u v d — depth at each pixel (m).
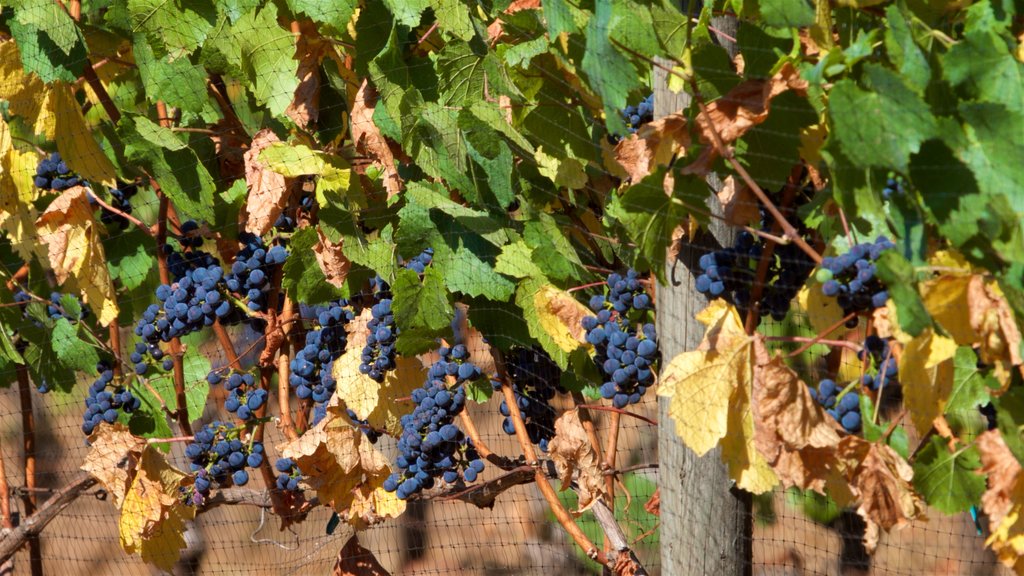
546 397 2.49
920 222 2.09
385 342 2.40
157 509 2.45
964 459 2.19
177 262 2.52
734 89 2.17
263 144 2.42
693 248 2.27
